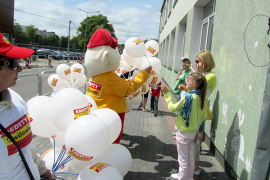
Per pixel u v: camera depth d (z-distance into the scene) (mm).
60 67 4879
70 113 1875
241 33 2938
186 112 2621
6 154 1135
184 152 2740
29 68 17703
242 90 2799
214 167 3404
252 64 2580
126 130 5141
